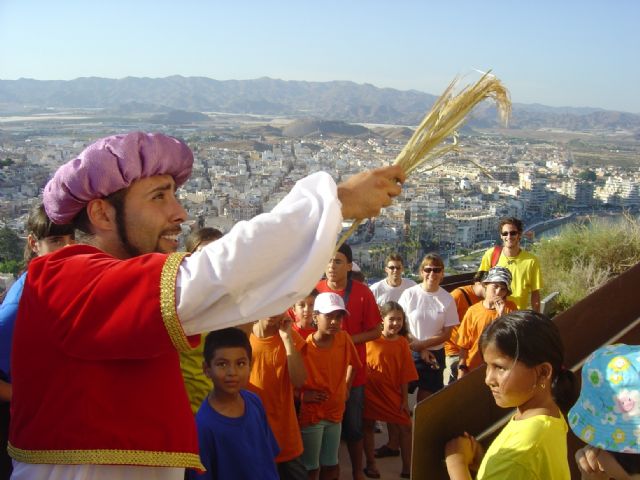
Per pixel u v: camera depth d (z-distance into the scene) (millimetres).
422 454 2326
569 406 2391
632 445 2000
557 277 11039
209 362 3078
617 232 12031
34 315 1500
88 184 1616
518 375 2225
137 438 1499
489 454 2264
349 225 1639
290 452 3895
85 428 1465
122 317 1401
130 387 1510
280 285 1423
